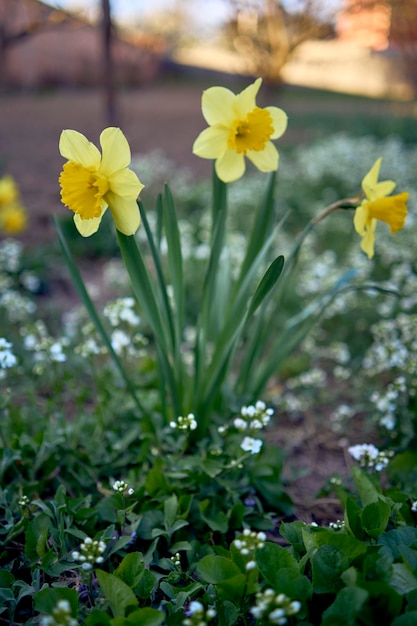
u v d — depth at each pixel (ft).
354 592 2.16
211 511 2.69
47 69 18.65
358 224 2.78
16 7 8.61
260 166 2.76
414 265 4.31
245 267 2.90
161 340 2.80
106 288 5.01
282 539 2.74
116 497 2.67
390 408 3.02
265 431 3.42
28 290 4.67
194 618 2.14
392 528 2.53
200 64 26.37
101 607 2.32
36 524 2.52
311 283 3.93
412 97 15.31
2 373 2.87
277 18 11.34
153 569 2.57
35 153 9.57
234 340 2.75
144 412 2.95
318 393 3.58
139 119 13.67
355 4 11.00
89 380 3.64
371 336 3.97
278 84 12.39
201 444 2.85
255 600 2.32
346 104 16.35
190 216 6.49
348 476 3.00
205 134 2.67
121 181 2.49
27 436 2.91
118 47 14.64
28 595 2.48
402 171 6.78
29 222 6.33
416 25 11.43
